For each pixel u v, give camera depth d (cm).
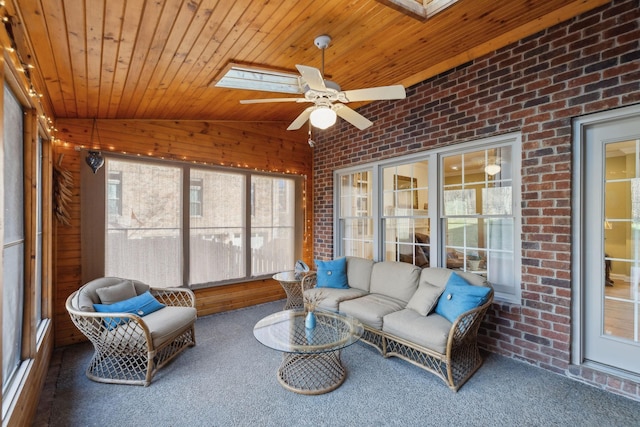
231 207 474
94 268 354
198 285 438
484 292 268
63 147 345
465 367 274
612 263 257
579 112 258
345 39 268
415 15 243
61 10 172
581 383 256
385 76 370
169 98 337
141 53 233
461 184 357
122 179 383
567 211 266
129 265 385
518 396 240
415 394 244
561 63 269
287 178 538
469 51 327
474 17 262
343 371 271
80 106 317
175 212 421
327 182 530
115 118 374
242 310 463
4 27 150
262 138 507
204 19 204
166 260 412
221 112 421
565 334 267
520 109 294
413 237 409
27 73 200
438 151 371
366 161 458
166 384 259
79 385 257
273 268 519
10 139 195
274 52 270
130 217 387
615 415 217
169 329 281
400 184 425
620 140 252
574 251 267
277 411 224
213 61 265
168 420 215
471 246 349
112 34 202
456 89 344
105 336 262
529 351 288
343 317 301
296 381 260
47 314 296
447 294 288
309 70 204
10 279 194
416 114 387
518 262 306
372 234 465
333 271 418
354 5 222
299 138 552
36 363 225
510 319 301
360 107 466
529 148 288
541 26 278
